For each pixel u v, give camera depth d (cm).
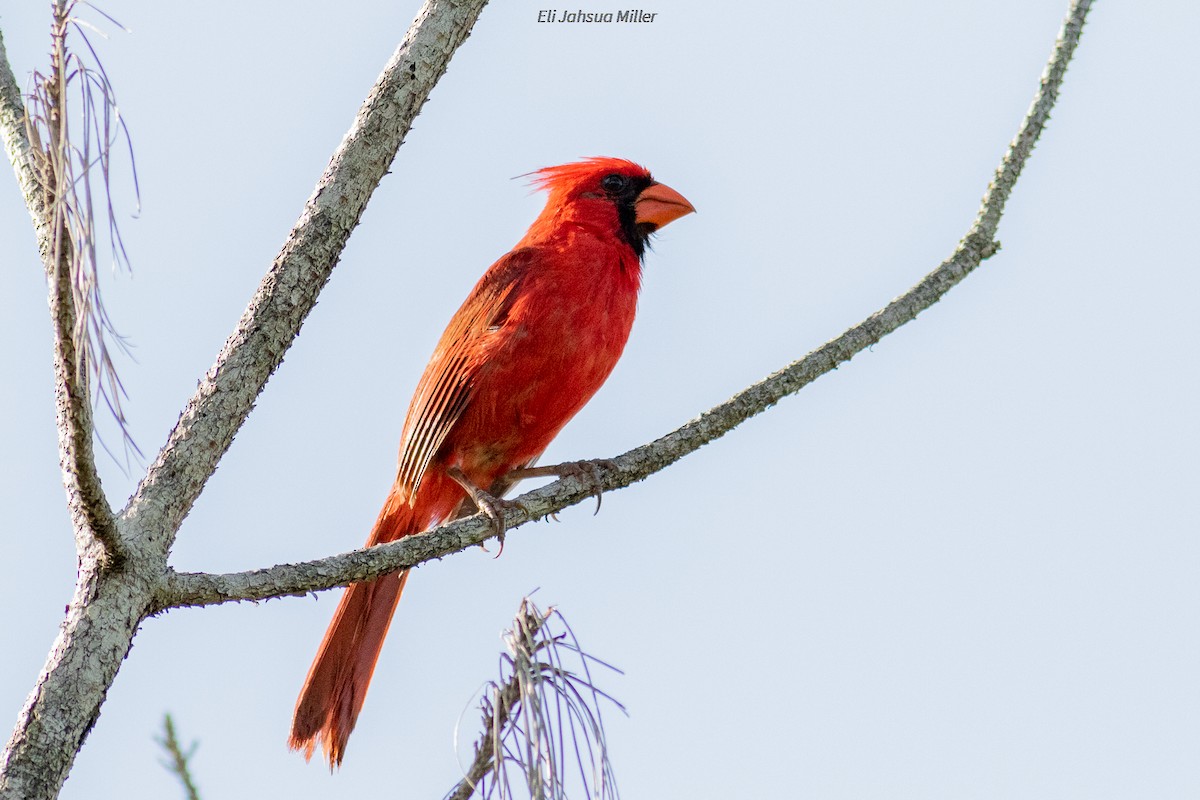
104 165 479
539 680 509
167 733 551
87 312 481
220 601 605
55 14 467
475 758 535
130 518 588
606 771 510
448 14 712
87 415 510
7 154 654
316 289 664
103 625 559
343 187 675
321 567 643
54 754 532
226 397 629
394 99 693
